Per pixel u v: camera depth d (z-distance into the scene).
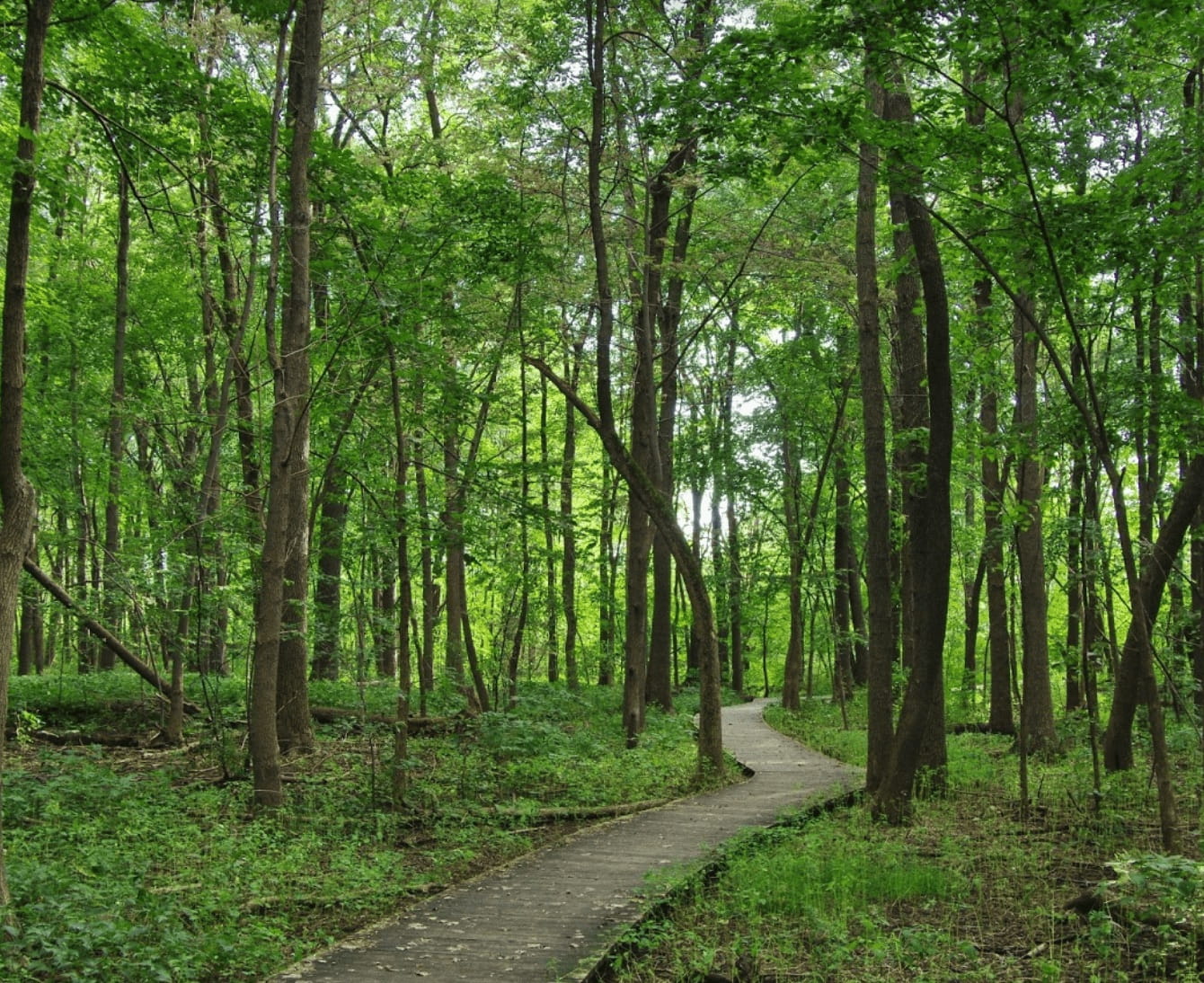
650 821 10.83
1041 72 7.75
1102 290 10.07
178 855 8.56
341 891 7.86
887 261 17.08
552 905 7.54
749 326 24.91
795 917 7.19
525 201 13.24
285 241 12.54
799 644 25.56
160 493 16.52
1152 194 8.67
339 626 13.94
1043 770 13.41
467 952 6.43
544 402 23.06
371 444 14.23
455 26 16.31
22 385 6.89
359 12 14.84
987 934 6.83
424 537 13.17
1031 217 8.48
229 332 15.09
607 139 13.95
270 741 10.52
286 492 10.80
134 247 19.12
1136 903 6.34
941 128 8.20
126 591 12.96
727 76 8.19
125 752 13.70
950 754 15.70
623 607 28.95
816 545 30.05
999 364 16.59
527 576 18.11
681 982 6.07
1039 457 11.07
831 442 23.81
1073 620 18.67
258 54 14.92
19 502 6.73
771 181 16.53
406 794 11.29
